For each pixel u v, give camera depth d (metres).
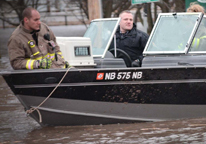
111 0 32.62
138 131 11.34
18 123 12.68
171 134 10.99
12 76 10.99
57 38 12.41
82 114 11.70
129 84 11.73
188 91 12.08
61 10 54.84
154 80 11.82
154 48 12.87
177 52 12.53
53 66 11.55
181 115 12.36
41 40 11.38
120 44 13.99
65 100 11.45
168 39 12.86
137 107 12.00
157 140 10.55
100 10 23.48
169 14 13.19
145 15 20.34
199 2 21.89
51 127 11.97
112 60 12.91
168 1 32.38
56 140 10.77
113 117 11.95
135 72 11.67
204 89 12.13
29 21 11.03
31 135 11.30
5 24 64.56
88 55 12.30
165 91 11.96
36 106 11.38
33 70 11.02
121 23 14.00
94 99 11.64
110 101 11.78
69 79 11.31
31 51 11.21
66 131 11.54
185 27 12.85
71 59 12.07
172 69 11.80
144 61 12.78
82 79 11.40
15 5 45.03
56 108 11.48
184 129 11.39
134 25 14.13
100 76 11.51
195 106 12.33
